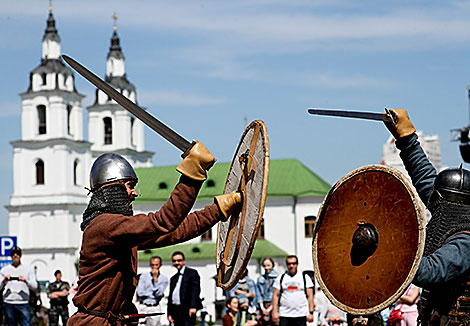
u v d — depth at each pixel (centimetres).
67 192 9119
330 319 1934
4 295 1827
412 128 619
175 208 524
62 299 2392
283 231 7838
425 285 519
